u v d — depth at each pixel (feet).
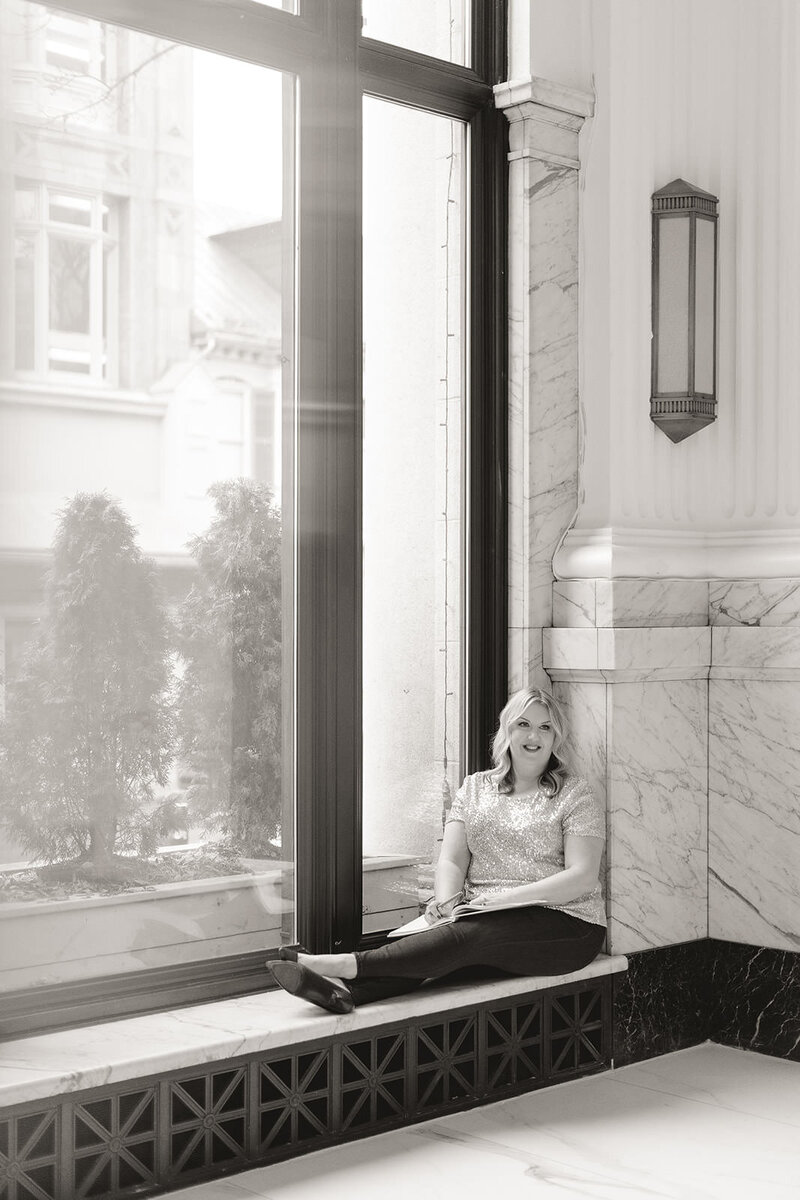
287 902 13.44
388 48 14.17
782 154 15.40
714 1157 11.92
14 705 11.68
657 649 14.82
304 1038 11.78
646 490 15.52
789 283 15.38
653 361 15.53
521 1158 11.86
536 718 14.07
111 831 12.26
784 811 15.01
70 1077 10.33
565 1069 14.11
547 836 13.92
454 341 14.97
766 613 15.15
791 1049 14.90
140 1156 10.89
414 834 14.56
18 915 11.68
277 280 13.50
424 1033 12.82
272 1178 11.36
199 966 12.66
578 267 15.33
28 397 11.78
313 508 13.61
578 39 15.34
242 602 13.17
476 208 15.01
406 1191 11.10
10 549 11.66
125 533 12.38
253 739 13.24
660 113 15.65
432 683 14.73
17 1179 10.16
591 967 14.19
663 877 15.07
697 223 15.40
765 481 15.57
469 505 15.01
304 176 13.56
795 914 14.89
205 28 12.78
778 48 15.48
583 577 14.87
